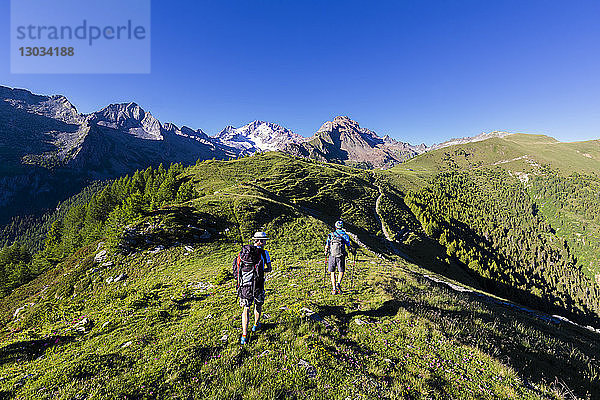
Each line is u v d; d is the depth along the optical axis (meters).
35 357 8.73
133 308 12.72
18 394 6.00
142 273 28.09
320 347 7.32
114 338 9.28
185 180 113.00
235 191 75.06
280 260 26.06
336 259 11.31
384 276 16.11
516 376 7.30
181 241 34.88
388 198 145.50
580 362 9.34
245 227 42.97
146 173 130.50
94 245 39.00
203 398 5.53
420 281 16.33
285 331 8.23
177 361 6.77
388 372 6.82
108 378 6.34
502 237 190.50
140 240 33.78
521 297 121.44
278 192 104.00
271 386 5.84
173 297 14.12
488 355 8.05
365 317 9.94
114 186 119.38
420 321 9.70
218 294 13.80
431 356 7.74
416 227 123.56
